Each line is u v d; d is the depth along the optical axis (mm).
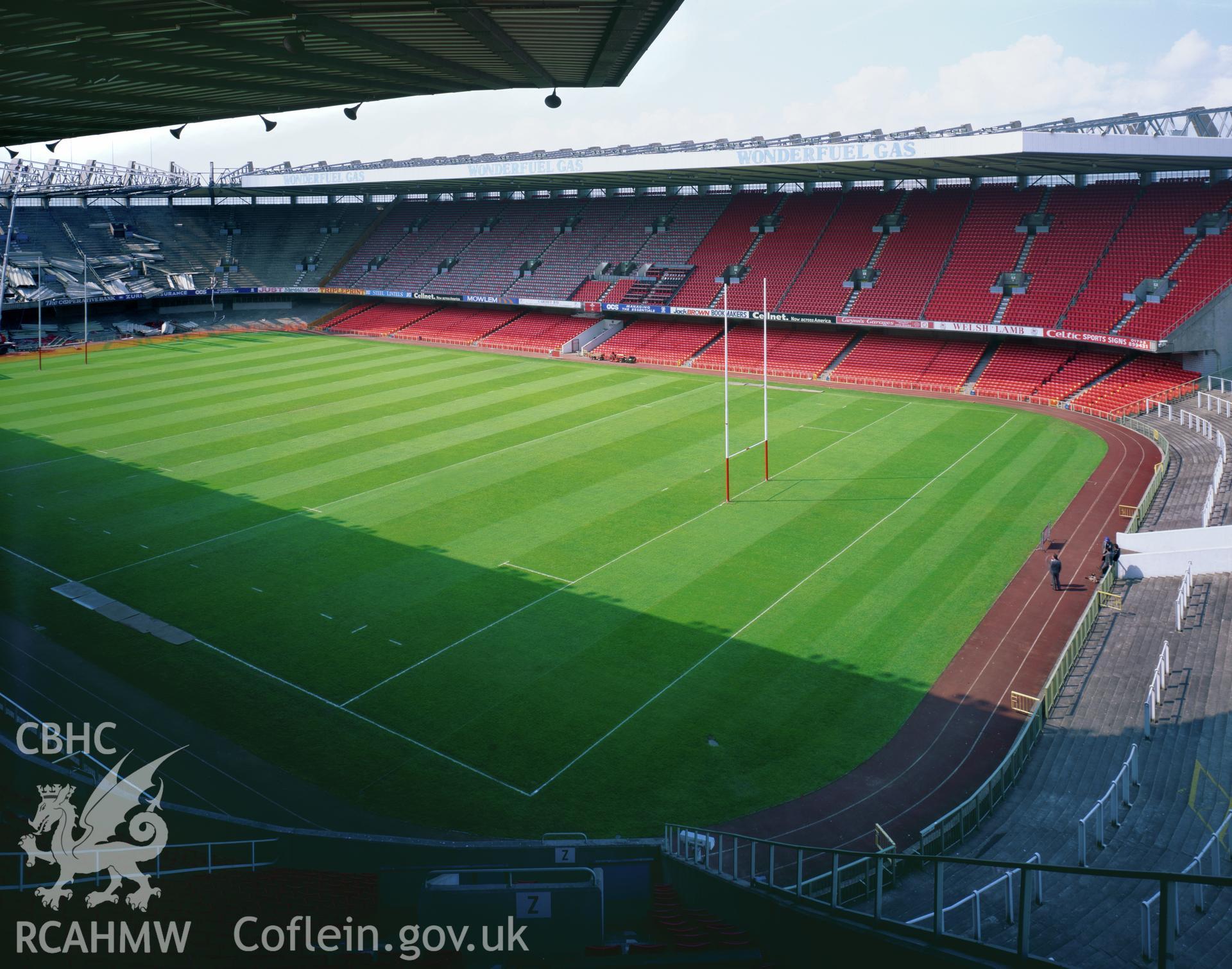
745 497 43062
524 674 28312
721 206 89188
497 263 96188
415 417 58031
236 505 42188
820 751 24844
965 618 31719
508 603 32719
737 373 72688
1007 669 28594
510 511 41375
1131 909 15211
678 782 23578
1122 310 62094
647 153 67438
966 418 57625
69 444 52188
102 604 32688
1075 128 65062
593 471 46875
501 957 14398
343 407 60812
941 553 36938
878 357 71812
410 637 30438
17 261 92688
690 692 27391
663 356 78375
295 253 108562
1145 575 33875
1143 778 21547
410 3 15047
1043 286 67375
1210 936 13445
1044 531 37156
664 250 87938
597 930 14727
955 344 70812
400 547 37469
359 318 100500
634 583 34188
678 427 55375
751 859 17656
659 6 16812
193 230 109188
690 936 15078
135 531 39250
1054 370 64438
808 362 73250
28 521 40312
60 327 93938
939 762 24391
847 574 35000
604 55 19891
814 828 21938
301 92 23328
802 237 82188
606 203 96500
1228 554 32688
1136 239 66125
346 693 27328
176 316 101812
